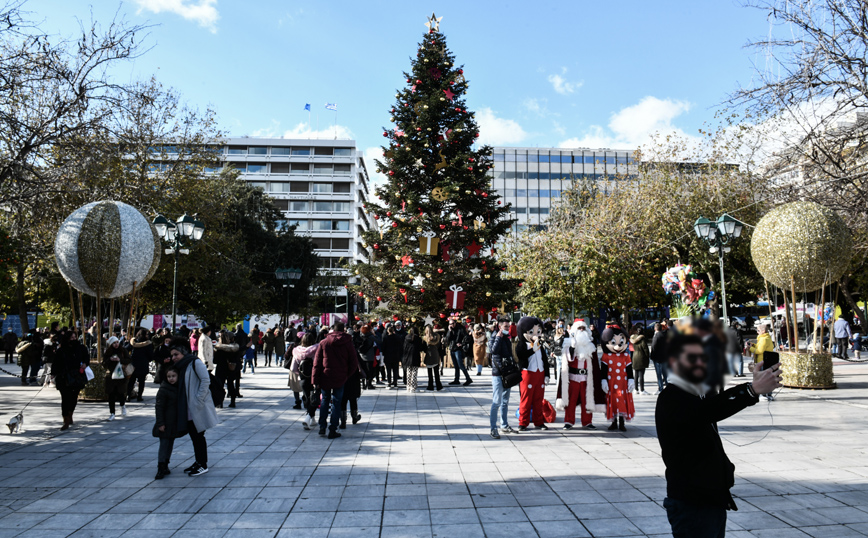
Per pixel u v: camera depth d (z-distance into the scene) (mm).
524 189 72500
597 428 9055
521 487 5711
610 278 28328
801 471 6078
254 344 25375
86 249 11625
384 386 16016
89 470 6680
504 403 8625
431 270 20906
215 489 5820
